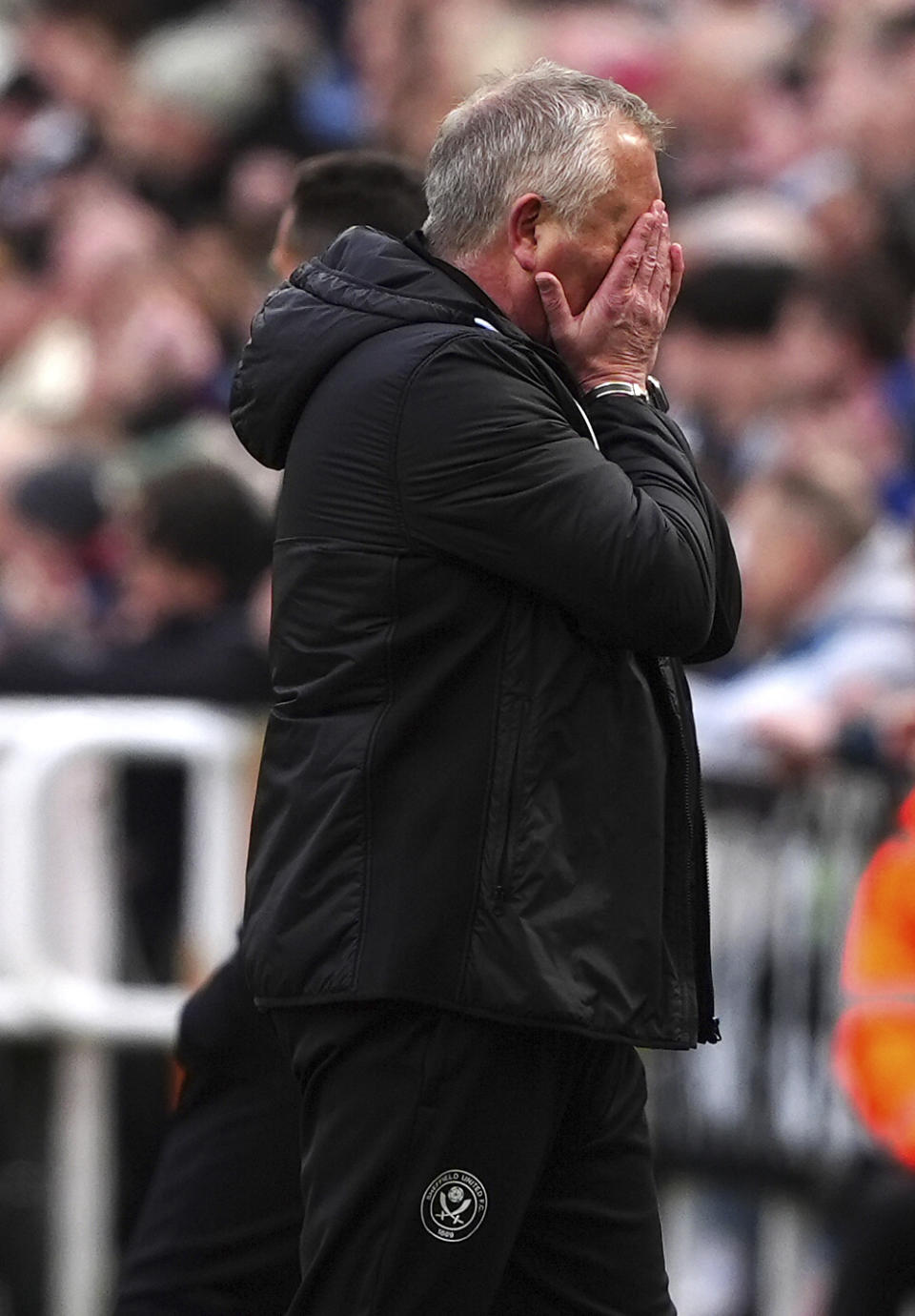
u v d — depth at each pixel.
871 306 22.34
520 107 10.01
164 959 17.89
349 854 9.70
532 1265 10.18
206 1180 12.20
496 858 9.58
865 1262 15.95
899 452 22.06
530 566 9.56
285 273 12.55
